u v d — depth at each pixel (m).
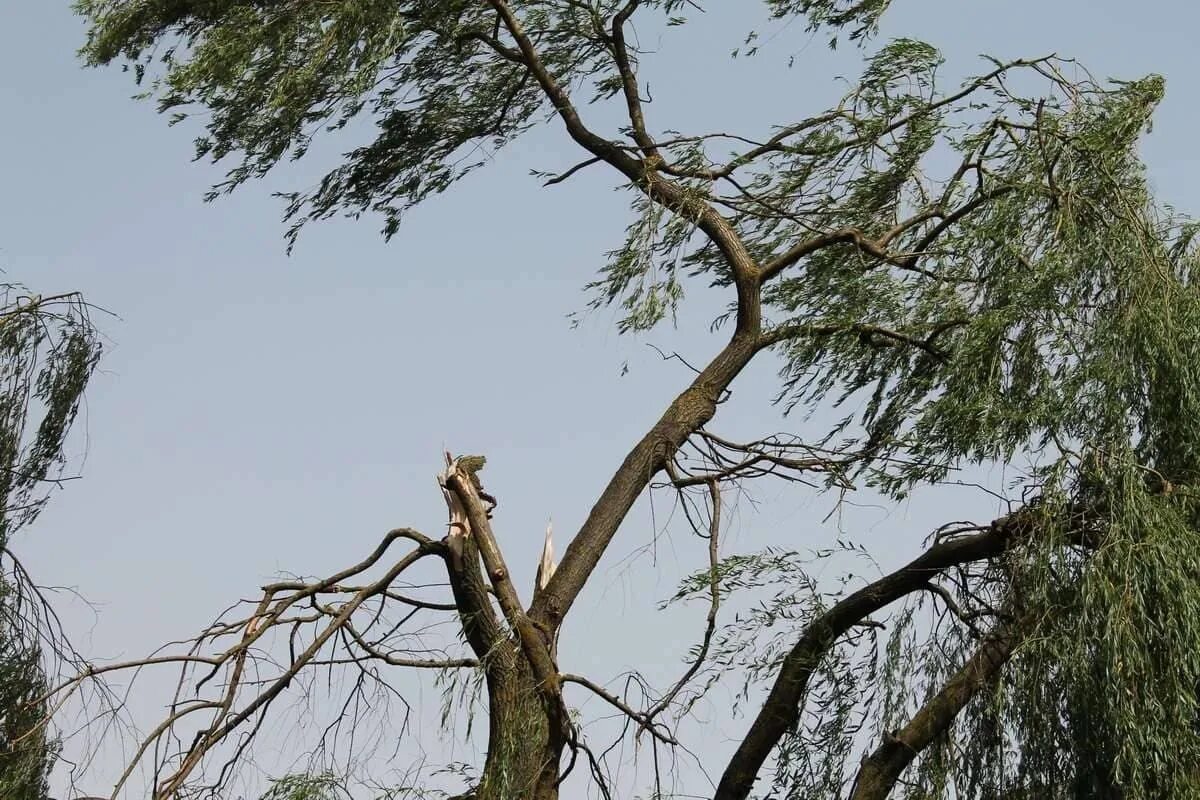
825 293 17.56
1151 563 13.29
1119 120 15.70
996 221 15.60
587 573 16.05
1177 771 12.77
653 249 15.58
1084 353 14.69
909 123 16.98
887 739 15.11
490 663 14.85
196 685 14.44
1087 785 13.51
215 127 17.16
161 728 14.12
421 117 18.36
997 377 14.91
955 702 14.82
